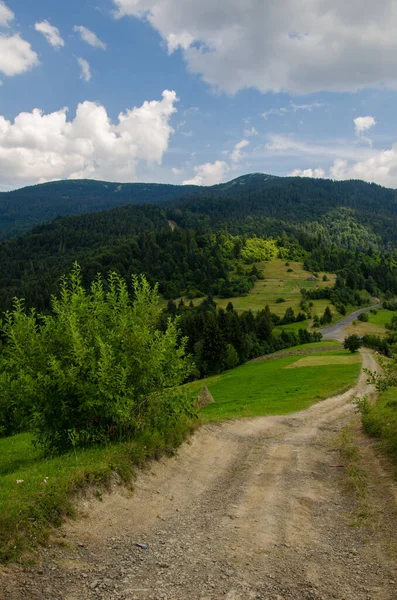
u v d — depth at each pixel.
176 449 14.32
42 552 6.78
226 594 5.91
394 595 5.88
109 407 12.13
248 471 13.77
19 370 12.34
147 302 15.06
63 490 8.60
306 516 9.57
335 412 29.86
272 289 190.38
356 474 12.59
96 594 5.80
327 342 108.00
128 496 9.88
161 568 6.69
